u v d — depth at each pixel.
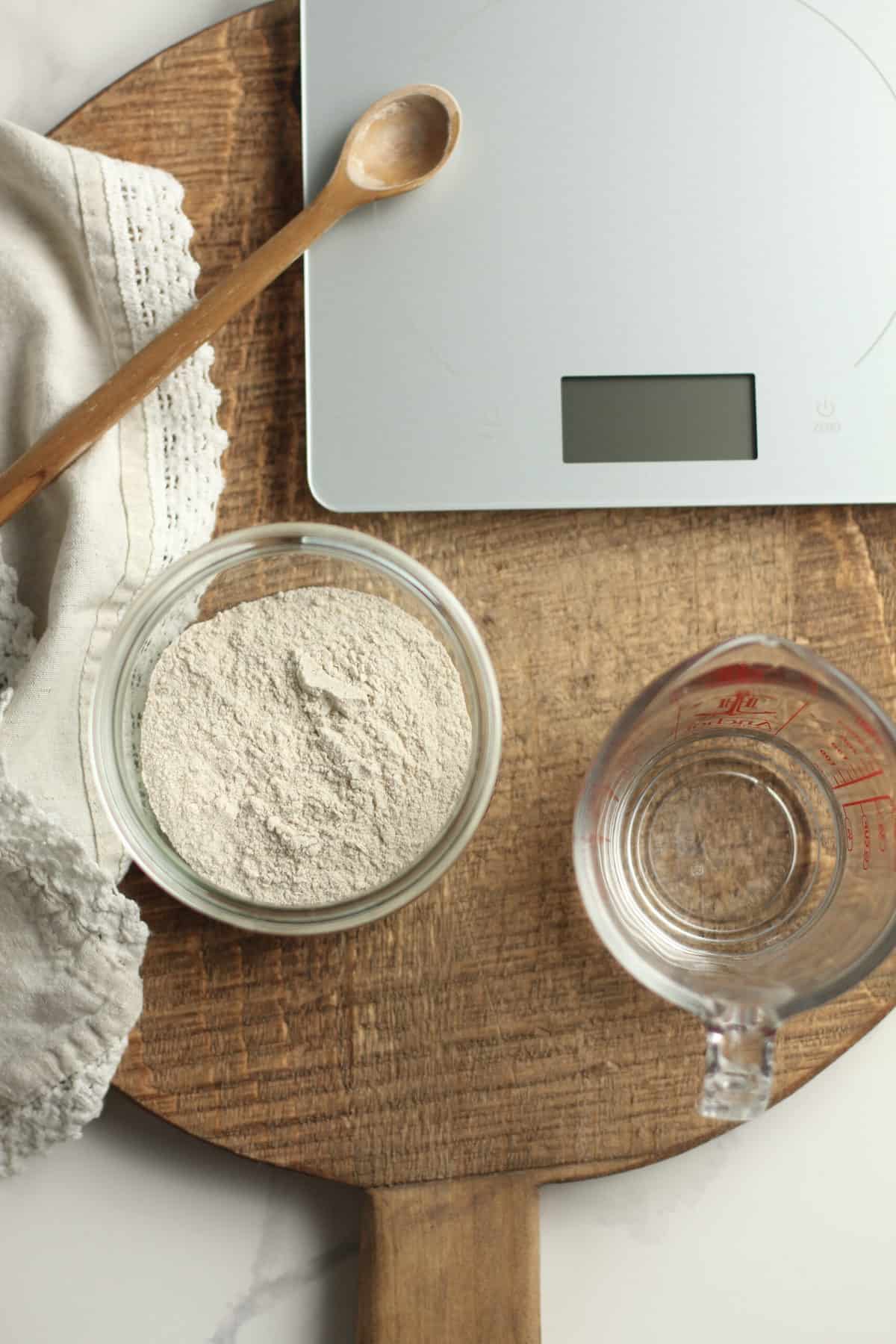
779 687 0.56
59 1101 0.57
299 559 0.61
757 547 0.62
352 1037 0.59
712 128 0.61
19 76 0.68
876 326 0.62
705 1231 0.66
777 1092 0.59
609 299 0.61
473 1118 0.59
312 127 0.61
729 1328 0.65
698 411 0.62
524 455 0.61
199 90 0.62
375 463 0.61
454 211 0.61
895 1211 0.66
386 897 0.58
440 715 0.60
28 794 0.56
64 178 0.59
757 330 0.62
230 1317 0.65
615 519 0.62
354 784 0.59
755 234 0.61
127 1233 0.65
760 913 0.61
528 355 0.61
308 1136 0.59
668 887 0.62
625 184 0.61
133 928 0.56
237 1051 0.59
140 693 0.61
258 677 0.61
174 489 0.60
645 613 0.62
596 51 0.61
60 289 0.61
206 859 0.59
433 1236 0.59
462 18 0.61
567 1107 0.59
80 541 0.58
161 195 0.60
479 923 0.60
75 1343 0.64
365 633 0.61
